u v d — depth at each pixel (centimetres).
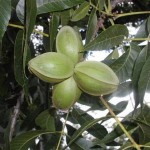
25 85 57
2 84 103
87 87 55
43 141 91
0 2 50
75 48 57
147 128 61
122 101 73
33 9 49
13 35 85
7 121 106
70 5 58
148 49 62
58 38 58
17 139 65
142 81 57
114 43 59
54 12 61
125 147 55
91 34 63
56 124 83
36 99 101
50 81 54
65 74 54
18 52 57
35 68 53
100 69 54
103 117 56
